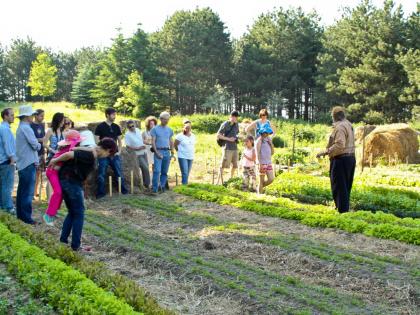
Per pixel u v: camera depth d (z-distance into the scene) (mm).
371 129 22109
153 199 13578
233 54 73062
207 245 8984
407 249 8828
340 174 11273
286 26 69438
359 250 8789
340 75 58188
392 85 52719
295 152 23594
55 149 12109
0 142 10164
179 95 70312
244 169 14969
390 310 6406
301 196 14203
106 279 6434
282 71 65625
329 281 7441
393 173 17453
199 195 13547
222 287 7020
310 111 74125
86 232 9867
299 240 9391
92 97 71875
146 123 15461
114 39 69688
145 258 8227
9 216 9250
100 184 13703
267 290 6965
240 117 52000
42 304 5859
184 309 6410
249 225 10625
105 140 8188
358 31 56562
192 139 15367
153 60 68812
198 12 74750
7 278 6504
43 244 7824
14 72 99188
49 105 62688
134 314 5215
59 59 108312
